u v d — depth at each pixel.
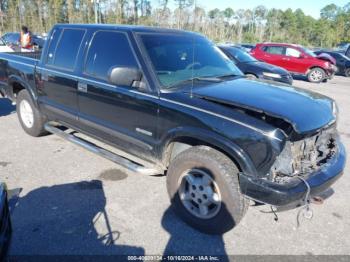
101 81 3.83
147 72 3.41
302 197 2.75
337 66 18.89
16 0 51.53
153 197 3.73
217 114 2.89
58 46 4.57
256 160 2.71
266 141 2.64
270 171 2.70
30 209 3.42
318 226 3.34
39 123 5.19
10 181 3.97
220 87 3.35
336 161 3.20
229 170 2.86
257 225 3.31
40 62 4.84
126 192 3.82
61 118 4.68
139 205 3.57
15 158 4.61
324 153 3.15
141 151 3.63
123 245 2.95
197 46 4.06
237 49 10.73
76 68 4.21
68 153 4.84
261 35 75.50
